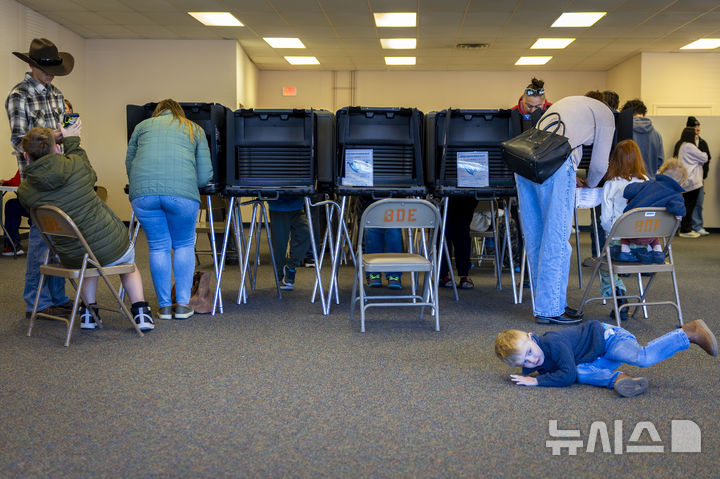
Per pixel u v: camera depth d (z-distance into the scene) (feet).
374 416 7.59
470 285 16.84
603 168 12.62
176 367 9.58
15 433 7.02
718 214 34.35
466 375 9.23
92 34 36.91
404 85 46.91
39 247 12.60
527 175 11.89
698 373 9.29
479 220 18.92
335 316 13.37
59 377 9.05
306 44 38.47
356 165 13.76
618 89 44.50
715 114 40.88
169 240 12.94
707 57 40.42
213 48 38.17
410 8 30.17
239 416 7.57
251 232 14.74
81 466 6.22
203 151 12.75
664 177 12.12
